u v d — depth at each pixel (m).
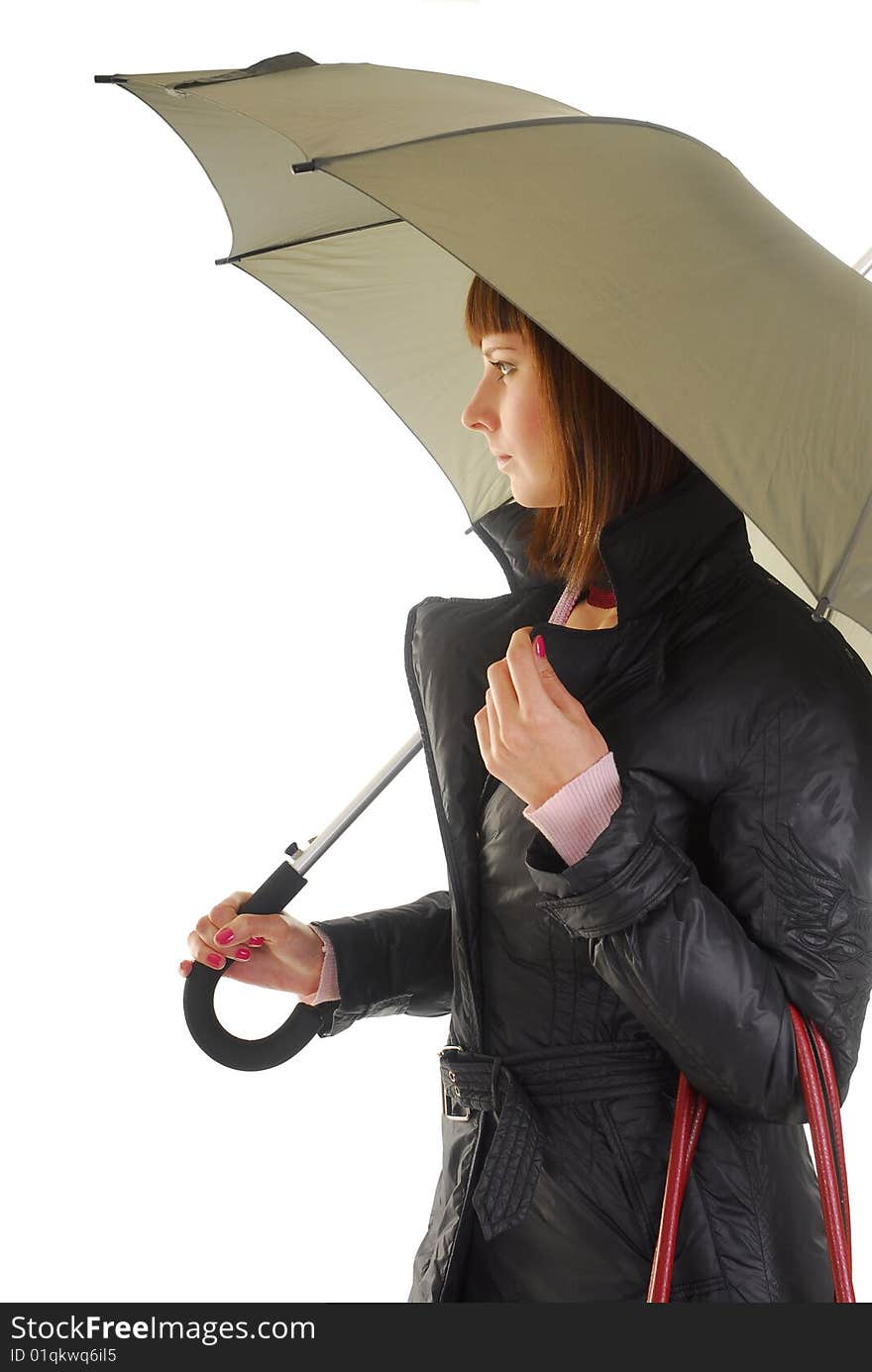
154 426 2.91
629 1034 1.13
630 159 1.03
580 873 1.01
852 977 1.04
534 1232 1.15
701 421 0.88
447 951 1.51
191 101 1.32
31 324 2.87
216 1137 2.92
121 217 2.86
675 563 1.16
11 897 2.93
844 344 1.01
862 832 1.05
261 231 1.57
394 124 1.01
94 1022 2.94
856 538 0.92
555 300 0.89
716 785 1.09
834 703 1.07
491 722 1.08
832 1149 1.02
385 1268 2.90
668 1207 1.06
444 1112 1.29
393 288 1.60
